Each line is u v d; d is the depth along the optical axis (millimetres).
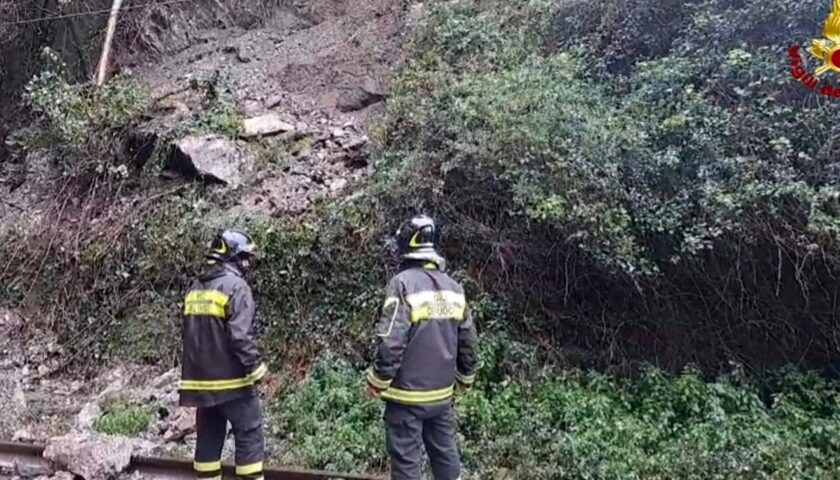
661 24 7195
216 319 4324
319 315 6629
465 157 6492
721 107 6145
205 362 4328
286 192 7594
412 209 6688
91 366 7262
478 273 6422
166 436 5699
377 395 3947
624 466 4863
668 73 6441
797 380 5727
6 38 11273
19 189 9148
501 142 6352
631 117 6344
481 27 8422
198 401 4320
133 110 8656
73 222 8273
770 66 5988
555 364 6086
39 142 9234
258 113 8820
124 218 7934
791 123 5742
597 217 5797
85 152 8562
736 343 6082
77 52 10781
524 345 6074
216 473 4484
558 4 8047
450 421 4191
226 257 4488
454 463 4176
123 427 5824
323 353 6395
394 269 6543
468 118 6711
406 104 7555
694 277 5969
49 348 7492
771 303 5938
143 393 6438
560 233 6109
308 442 5391
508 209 6344
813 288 5789
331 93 9133
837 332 5836
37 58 11141
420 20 9102
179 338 7070
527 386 5805
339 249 6746
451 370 4102
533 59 7477
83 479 5074
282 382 6344
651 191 5941
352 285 6652
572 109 6379
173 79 9758
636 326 6223
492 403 5637
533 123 6297
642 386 5840
